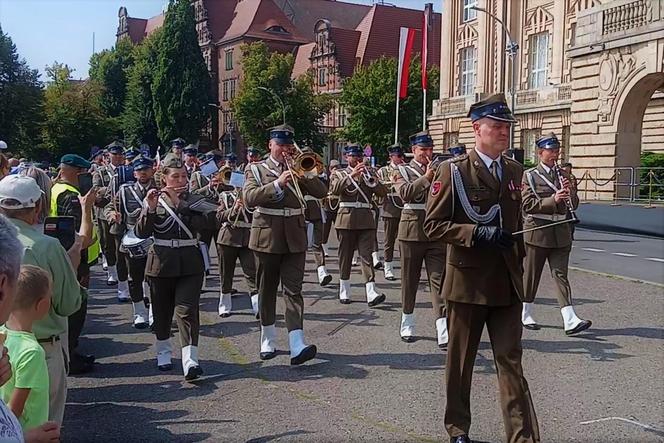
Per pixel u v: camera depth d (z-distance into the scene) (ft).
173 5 229.66
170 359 22.89
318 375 21.81
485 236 14.84
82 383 21.48
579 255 49.88
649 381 20.71
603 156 84.99
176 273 21.54
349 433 17.08
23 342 11.20
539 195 26.53
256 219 23.22
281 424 17.76
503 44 126.93
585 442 16.29
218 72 259.80
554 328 27.32
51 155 206.39
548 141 26.55
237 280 40.63
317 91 228.02
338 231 32.83
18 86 191.21
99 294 36.81
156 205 21.43
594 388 20.12
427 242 25.08
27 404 11.00
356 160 32.45
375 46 220.84
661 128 94.48
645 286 36.42
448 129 138.82
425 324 28.45
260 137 194.70
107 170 36.96
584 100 88.22
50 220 15.40
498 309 15.75
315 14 266.16
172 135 228.22
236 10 263.49
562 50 115.85
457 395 15.98
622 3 81.35
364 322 28.91
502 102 15.74
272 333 23.91
